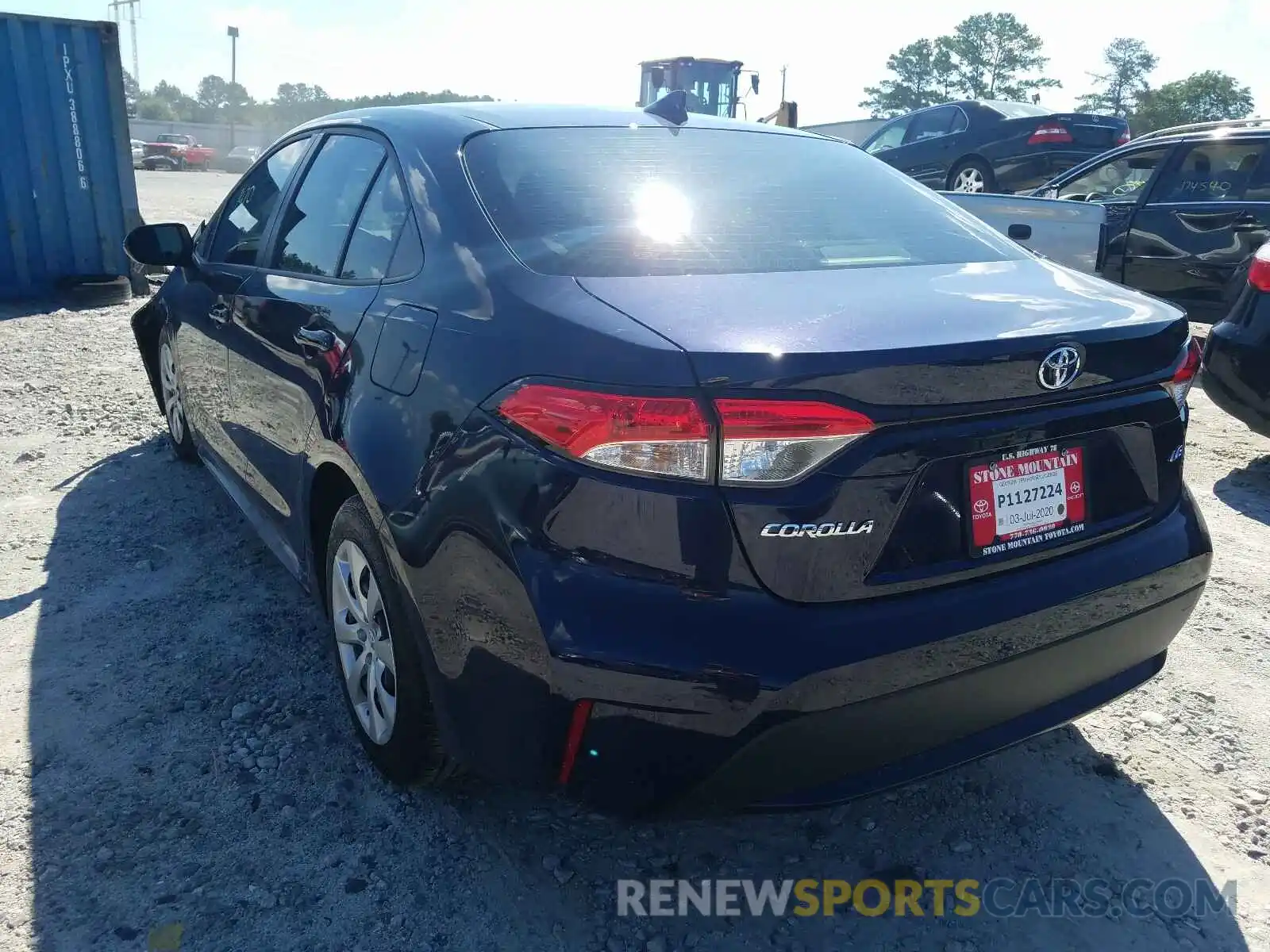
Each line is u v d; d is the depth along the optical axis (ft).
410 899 7.38
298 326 9.32
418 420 7.14
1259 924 7.31
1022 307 7.06
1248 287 15.92
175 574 12.26
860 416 5.97
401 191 8.70
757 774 6.17
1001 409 6.49
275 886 7.44
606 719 6.09
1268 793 8.69
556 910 7.35
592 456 6.00
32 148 29.48
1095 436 7.13
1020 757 9.19
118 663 10.28
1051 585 6.83
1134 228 25.40
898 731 6.44
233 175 146.20
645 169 8.76
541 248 7.44
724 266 7.49
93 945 6.86
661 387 5.88
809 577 6.05
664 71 64.64
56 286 30.40
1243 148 23.73
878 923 7.32
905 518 6.28
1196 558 7.71
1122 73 270.26
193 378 13.14
